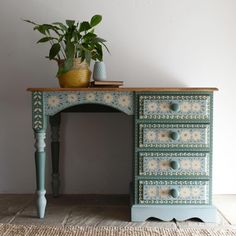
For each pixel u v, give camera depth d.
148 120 1.66
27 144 2.17
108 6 2.10
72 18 2.10
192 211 1.68
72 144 2.17
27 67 2.13
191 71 2.11
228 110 2.12
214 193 2.15
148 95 1.65
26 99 2.15
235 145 2.12
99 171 2.18
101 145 2.17
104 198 2.09
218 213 1.82
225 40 2.09
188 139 1.67
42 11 2.10
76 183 2.18
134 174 1.69
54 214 1.81
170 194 1.68
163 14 2.10
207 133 1.66
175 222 1.69
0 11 2.11
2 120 2.17
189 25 2.10
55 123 2.05
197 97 1.66
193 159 1.67
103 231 1.55
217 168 2.14
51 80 2.13
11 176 2.18
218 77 2.11
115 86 1.73
